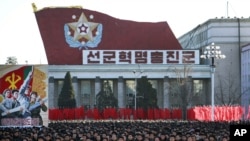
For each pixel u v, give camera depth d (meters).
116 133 36.62
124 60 117.19
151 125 55.38
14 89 49.72
